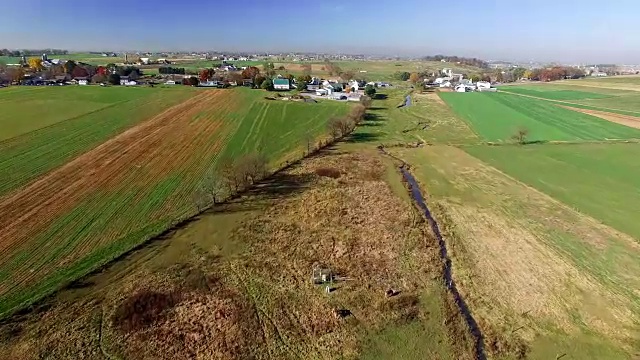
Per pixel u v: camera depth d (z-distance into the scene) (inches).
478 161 2472.9
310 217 1697.8
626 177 2172.7
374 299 1200.2
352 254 1432.1
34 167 2167.8
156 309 1130.0
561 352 1017.5
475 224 1668.3
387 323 1108.5
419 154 2625.5
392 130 3294.8
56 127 2987.2
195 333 1051.3
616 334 1071.6
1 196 1798.7
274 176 2164.1
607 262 1387.8
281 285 1254.9
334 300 1193.4
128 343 1013.8
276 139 2856.8
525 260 1405.0
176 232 1544.0
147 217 1638.8
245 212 1728.6
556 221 1683.1
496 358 1002.1
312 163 2386.8
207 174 2119.8
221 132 2974.9
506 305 1184.2
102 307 1131.9
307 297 1203.2
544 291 1242.0
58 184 1950.1
